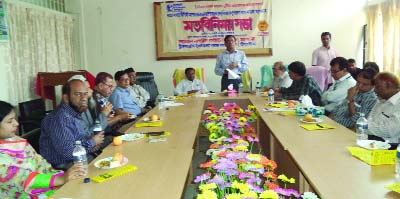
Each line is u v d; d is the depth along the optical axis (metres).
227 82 4.79
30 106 4.15
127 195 1.31
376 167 1.53
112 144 2.10
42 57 4.89
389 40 4.78
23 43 4.45
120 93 3.80
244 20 5.83
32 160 1.75
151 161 1.73
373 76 2.76
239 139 1.88
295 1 5.75
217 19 5.85
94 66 6.06
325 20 5.74
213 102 4.18
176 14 5.87
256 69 5.94
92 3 5.93
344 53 5.78
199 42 5.92
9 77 4.18
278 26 5.82
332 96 3.48
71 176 1.51
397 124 2.20
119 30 5.96
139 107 4.21
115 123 3.21
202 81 5.58
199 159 3.21
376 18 5.18
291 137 2.12
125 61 6.03
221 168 1.38
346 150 1.81
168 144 2.06
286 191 1.24
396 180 1.38
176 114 3.18
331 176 1.44
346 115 3.08
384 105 2.37
